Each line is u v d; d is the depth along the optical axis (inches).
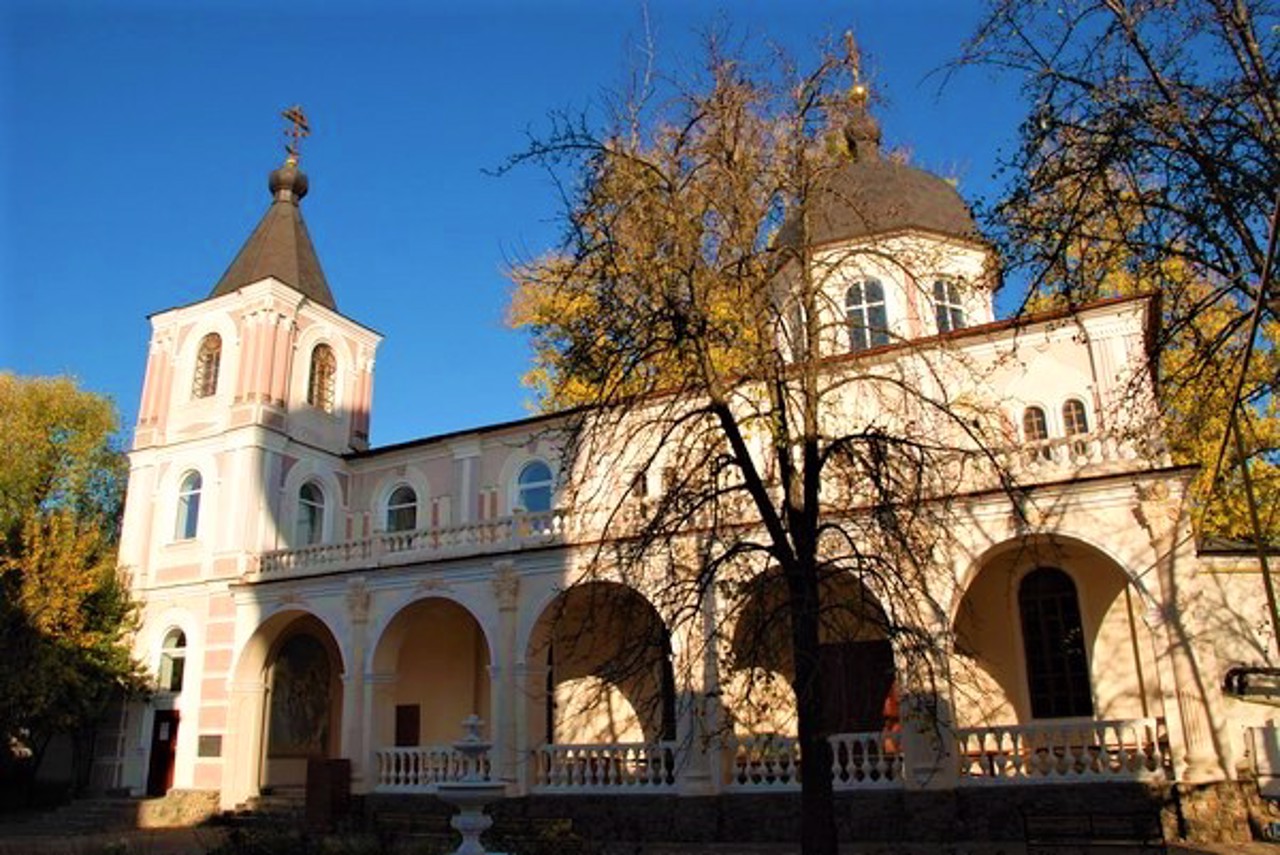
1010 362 930.7
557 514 967.0
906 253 635.5
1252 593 840.9
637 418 753.0
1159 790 694.5
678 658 769.6
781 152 587.2
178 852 838.5
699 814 811.4
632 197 559.5
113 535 1756.9
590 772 887.1
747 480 561.9
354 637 1043.3
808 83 593.9
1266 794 693.9
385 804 973.8
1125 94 432.8
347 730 1015.0
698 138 583.8
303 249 1413.6
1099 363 885.2
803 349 592.7
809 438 561.0
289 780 1169.4
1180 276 524.4
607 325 554.9
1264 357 650.8
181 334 1363.2
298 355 1338.6
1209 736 689.6
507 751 919.7
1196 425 536.7
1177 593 713.0
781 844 781.3
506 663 946.7
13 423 1551.4
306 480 1298.0
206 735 1144.2
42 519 1317.7
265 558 1173.1
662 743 854.5
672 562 587.2
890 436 561.6
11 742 1212.5
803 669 516.7
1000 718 860.0
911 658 553.3
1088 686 840.3
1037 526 752.3
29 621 1104.2
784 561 545.3
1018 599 885.2
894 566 602.2
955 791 735.1
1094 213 448.1
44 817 1114.1
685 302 547.5
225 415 1275.8
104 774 1197.1
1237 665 821.2
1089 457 775.7
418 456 1293.1
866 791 764.0
